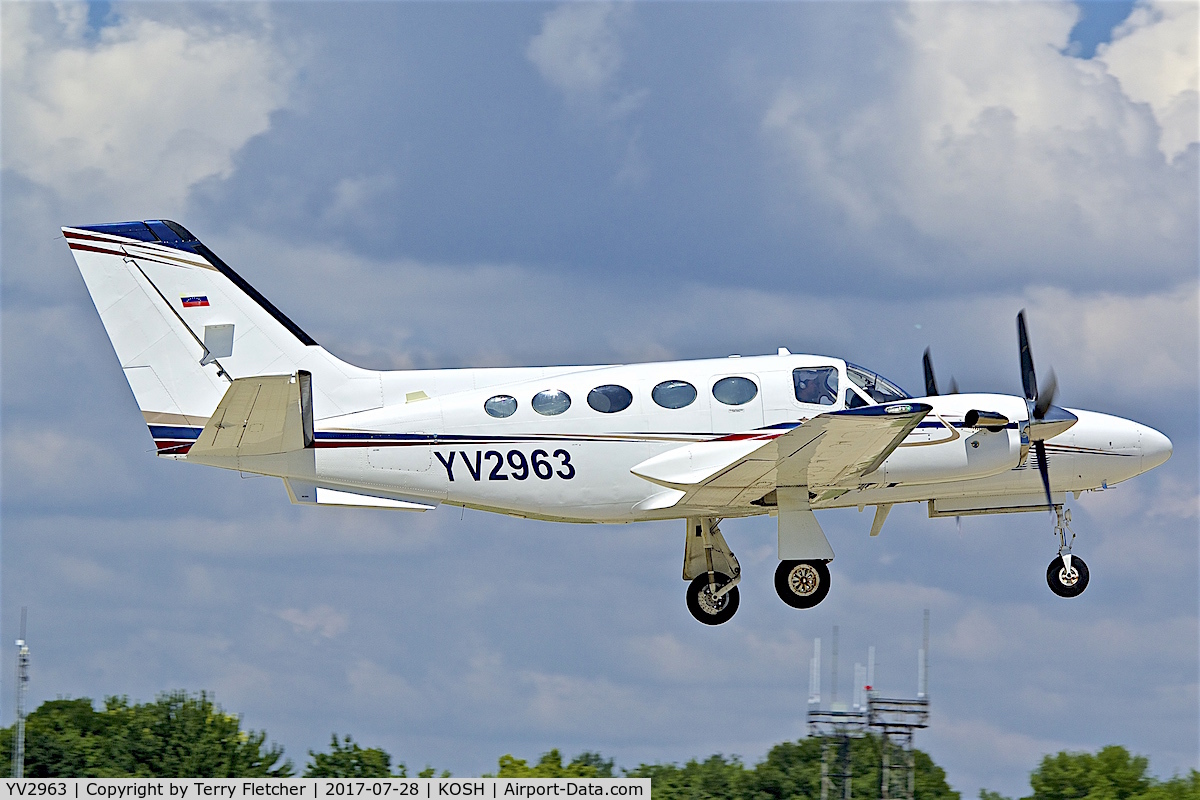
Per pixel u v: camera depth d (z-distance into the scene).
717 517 62.56
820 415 51.69
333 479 58.66
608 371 59.12
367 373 60.19
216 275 60.25
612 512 59.47
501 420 58.38
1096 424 61.19
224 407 54.12
